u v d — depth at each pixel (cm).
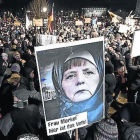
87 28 2820
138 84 660
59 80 289
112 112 743
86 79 301
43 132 389
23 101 361
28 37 2000
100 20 5884
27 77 600
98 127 280
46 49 277
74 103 301
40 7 4566
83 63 296
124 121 315
